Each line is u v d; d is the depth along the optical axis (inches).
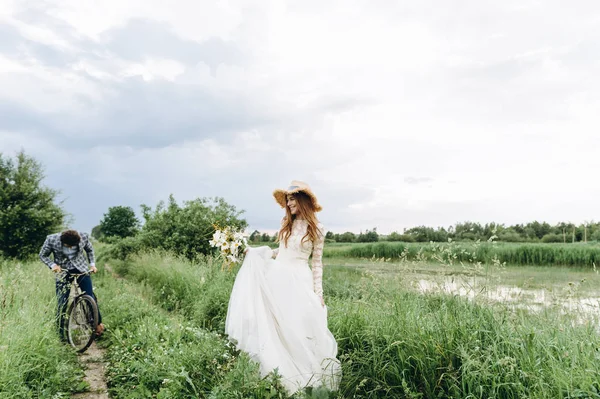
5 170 718.5
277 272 174.2
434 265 234.2
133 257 687.7
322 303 169.5
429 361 146.9
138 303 313.7
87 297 247.3
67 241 251.0
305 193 179.6
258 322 165.3
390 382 153.5
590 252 767.7
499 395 126.5
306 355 160.7
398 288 204.8
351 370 161.3
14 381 156.6
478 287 175.0
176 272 422.0
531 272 582.9
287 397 146.1
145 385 168.1
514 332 147.8
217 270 386.0
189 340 217.3
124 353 209.3
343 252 1188.5
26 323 196.9
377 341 168.4
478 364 130.3
